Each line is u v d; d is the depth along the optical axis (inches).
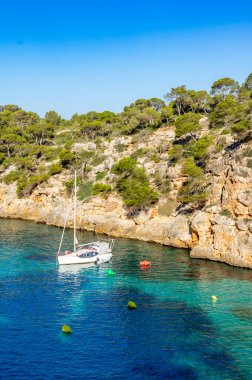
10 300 1870.1
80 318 1676.9
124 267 2468.0
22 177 4845.0
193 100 4798.2
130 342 1469.0
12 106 7514.8
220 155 3176.7
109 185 3905.0
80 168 4461.1
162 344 1455.5
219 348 1430.9
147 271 2377.0
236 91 4699.8
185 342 1473.9
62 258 2485.2
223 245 2591.0
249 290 2036.2
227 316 1710.1
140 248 2994.6
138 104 6102.4
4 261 2564.0
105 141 4968.0
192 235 2906.0
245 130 3002.0
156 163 3846.0
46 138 5984.3
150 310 1770.4
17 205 4648.1
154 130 4608.8
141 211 3506.4
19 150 5369.1
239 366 1312.7
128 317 1691.7
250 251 2429.9
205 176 3115.2
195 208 3070.9
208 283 2145.7
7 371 1267.2
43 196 4451.3
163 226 3267.7
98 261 2554.1
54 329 1568.7
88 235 3506.4
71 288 2057.1
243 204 2578.7
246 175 2667.3
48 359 1341.0
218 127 3804.1
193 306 1819.6
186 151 3629.4
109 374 1256.2
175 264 2534.5
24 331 1545.3
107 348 1419.8
